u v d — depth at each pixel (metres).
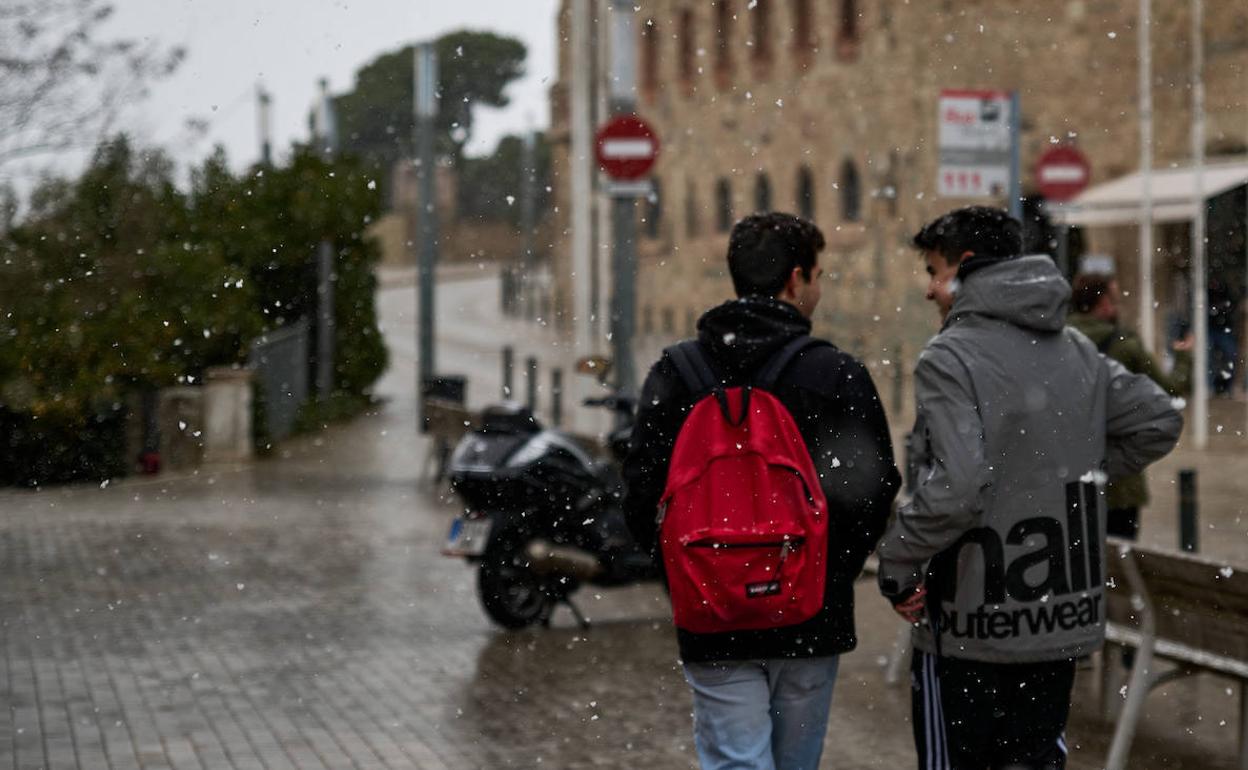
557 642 11.87
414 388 45.03
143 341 25.14
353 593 13.95
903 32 38.38
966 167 15.70
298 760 8.55
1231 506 18.31
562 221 67.12
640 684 10.41
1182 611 8.14
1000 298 5.62
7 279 24.33
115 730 9.17
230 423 26.59
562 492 12.30
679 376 5.36
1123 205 32.31
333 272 38.44
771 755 5.33
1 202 24.36
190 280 28.05
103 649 11.52
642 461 5.41
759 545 5.10
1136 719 8.19
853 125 40.81
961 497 5.39
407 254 116.44
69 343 23.92
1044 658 5.61
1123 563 8.33
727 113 47.88
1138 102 36.59
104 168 24.86
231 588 14.23
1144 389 5.79
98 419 23.70
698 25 49.66
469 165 116.44
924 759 5.83
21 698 9.97
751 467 5.16
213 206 37.16
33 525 18.72
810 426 5.29
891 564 5.54
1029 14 37.28
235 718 9.47
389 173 116.56
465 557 12.22
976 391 5.55
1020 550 5.58
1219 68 35.75
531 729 9.22
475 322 72.06
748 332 5.34
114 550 16.61
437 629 12.33
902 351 38.25
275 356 30.59
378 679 10.55
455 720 9.42
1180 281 34.31
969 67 37.53
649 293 53.50
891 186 39.00
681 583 5.18
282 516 19.50
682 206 51.31
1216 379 31.95
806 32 43.19
